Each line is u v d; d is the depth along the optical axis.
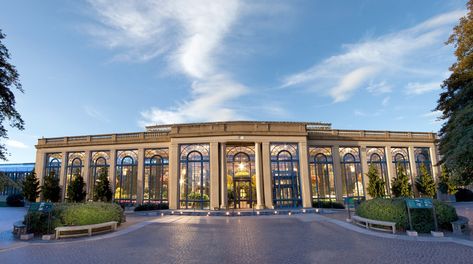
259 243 11.15
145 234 13.86
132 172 31.58
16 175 43.00
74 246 11.09
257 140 27.98
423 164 32.88
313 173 30.58
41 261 8.83
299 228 15.12
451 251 9.23
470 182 15.23
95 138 33.31
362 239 11.62
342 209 26.45
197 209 26.86
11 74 15.43
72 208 14.41
